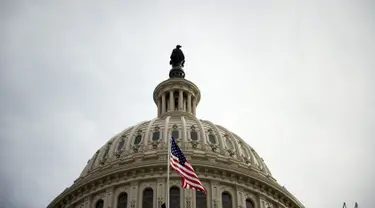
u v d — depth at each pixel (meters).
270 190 58.50
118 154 61.16
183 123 64.50
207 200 53.88
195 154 58.78
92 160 64.31
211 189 54.75
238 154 62.38
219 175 56.28
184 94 75.50
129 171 56.06
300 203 61.31
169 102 74.12
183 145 59.94
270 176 63.19
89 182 57.44
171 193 54.25
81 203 57.47
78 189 58.19
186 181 43.44
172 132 62.62
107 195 55.47
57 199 60.00
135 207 53.25
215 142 62.66
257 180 57.78
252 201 56.44
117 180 56.28
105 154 63.47
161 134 62.56
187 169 44.12
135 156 59.12
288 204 59.78
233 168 56.97
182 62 82.44
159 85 76.56
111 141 65.56
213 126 66.19
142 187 55.03
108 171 56.78
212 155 59.41
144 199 54.34
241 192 55.88
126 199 54.81
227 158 59.97
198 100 78.44
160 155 58.38
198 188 43.59
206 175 55.72
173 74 79.69
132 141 62.81
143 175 55.72
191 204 52.84
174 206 53.31
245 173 57.31
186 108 74.00
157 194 53.81
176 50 82.94
